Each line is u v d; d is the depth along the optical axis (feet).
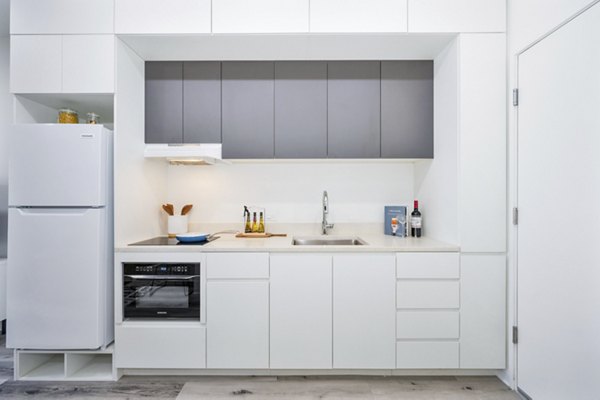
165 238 7.93
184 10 6.52
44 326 6.34
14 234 6.32
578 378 4.84
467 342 6.55
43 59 6.57
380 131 7.61
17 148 6.29
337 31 6.48
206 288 6.53
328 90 7.59
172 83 7.59
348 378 6.70
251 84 7.59
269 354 6.56
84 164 6.33
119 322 6.54
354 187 8.89
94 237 6.34
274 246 6.64
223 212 8.88
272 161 8.37
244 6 6.50
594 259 4.59
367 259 6.54
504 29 6.53
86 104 7.38
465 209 6.57
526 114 6.00
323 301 6.55
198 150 7.47
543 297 5.57
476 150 6.57
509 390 6.31
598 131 4.51
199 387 6.39
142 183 7.55
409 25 6.50
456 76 6.64
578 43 4.83
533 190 5.82
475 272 6.56
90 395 6.12
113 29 6.55
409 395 6.14
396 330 6.56
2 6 7.95
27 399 6.00
